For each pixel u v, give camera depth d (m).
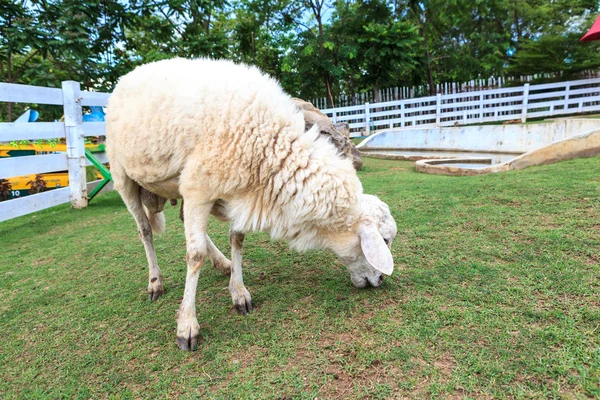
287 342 2.22
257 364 2.06
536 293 2.43
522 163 6.30
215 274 3.31
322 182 2.31
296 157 2.31
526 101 16.31
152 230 3.25
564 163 5.84
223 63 2.63
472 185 5.25
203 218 2.35
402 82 21.69
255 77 2.49
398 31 16.89
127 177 2.89
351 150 7.95
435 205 4.51
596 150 5.92
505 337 2.05
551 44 18.84
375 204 2.60
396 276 2.88
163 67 2.63
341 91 23.06
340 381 1.87
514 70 20.30
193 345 2.24
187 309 2.31
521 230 3.44
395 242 3.51
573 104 17.33
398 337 2.15
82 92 6.26
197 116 2.25
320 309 2.54
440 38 22.25
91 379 2.08
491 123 16.78
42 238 4.73
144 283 3.22
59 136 5.94
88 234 4.77
